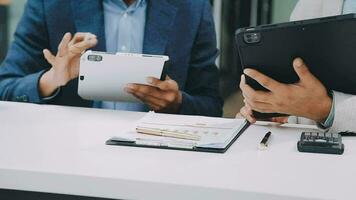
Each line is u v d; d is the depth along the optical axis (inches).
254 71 56.6
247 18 92.5
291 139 55.3
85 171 43.7
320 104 57.0
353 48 54.2
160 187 41.4
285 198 39.0
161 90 73.9
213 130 55.9
